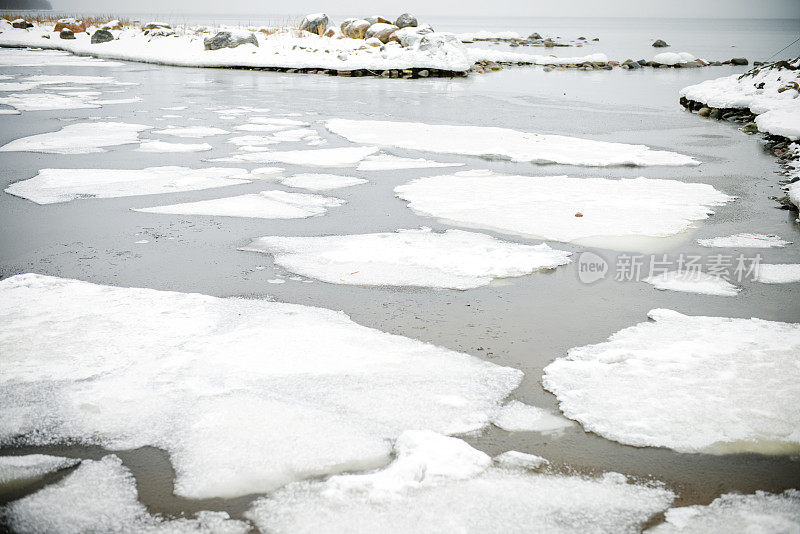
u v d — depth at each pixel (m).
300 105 15.16
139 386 3.46
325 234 6.13
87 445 3.00
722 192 7.60
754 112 12.67
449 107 15.04
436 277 5.07
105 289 4.81
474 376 3.61
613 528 2.47
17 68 23.61
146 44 29.62
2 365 3.67
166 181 8.12
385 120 13.02
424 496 2.63
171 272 5.20
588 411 3.26
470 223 6.43
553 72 25.72
